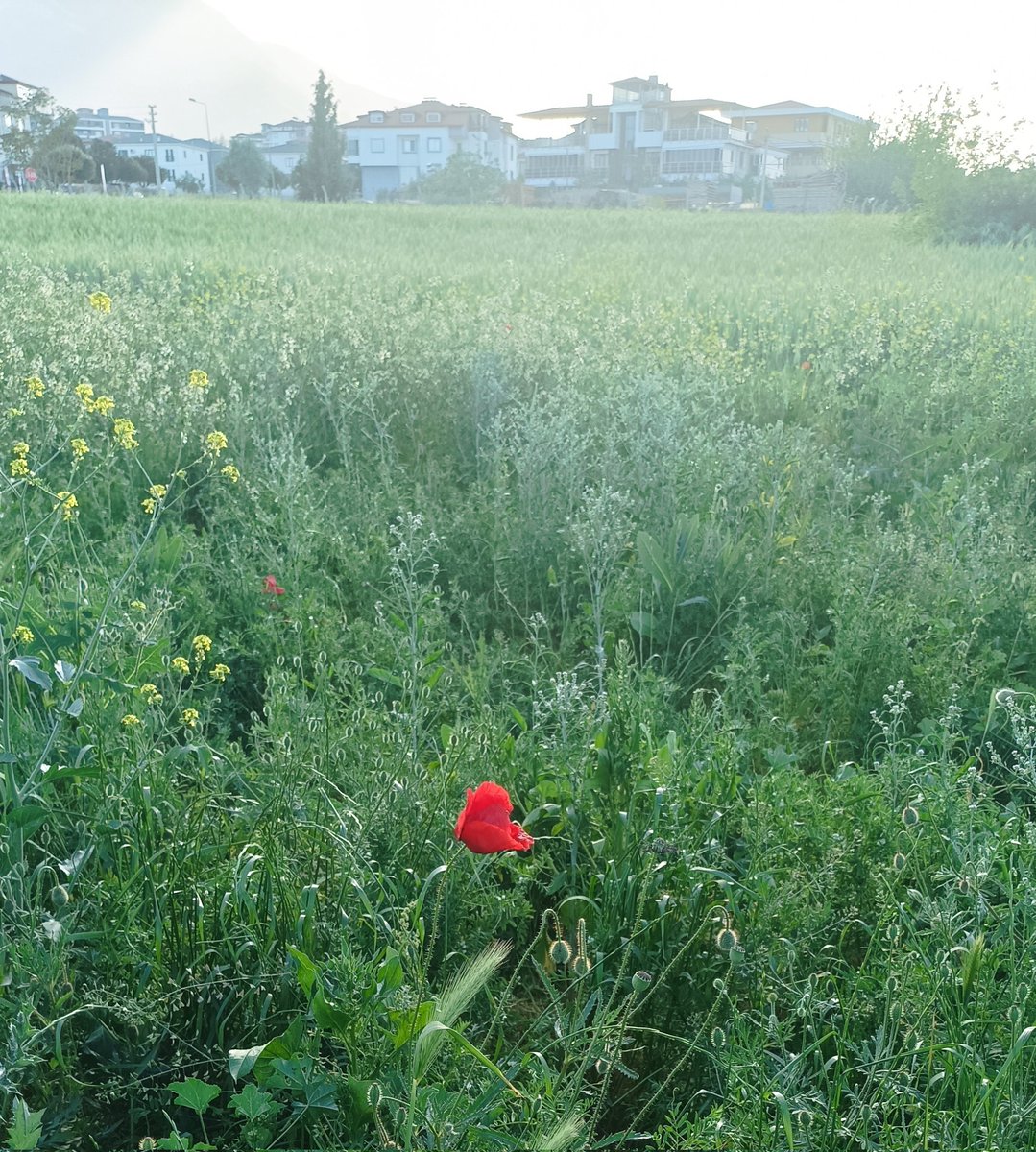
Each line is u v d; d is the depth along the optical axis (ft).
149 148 533.96
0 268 47.91
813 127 424.46
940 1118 7.36
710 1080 8.49
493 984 9.66
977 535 18.66
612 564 18.21
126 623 11.50
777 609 17.10
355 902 8.79
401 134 475.31
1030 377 29.73
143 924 8.74
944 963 8.07
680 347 34.12
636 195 345.10
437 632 15.84
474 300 50.08
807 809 10.68
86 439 20.80
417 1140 6.78
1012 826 10.44
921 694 14.33
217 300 45.11
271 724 11.28
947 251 93.86
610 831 10.43
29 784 8.90
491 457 22.65
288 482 18.70
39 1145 7.41
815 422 27.20
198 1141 7.88
